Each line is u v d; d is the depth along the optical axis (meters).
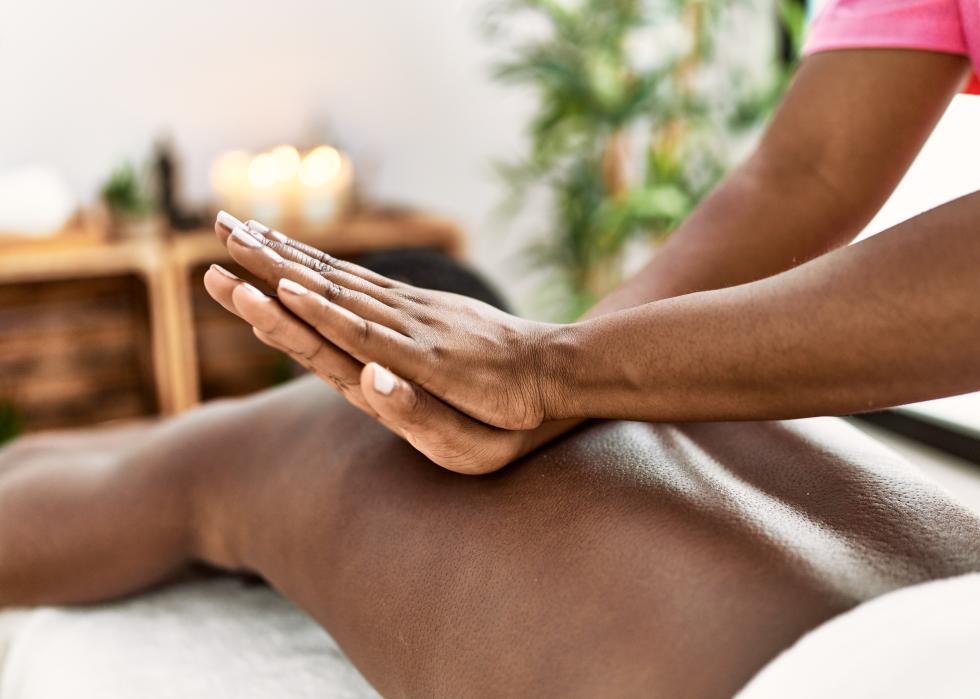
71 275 2.03
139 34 2.43
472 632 0.46
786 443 0.53
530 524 0.48
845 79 0.62
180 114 2.50
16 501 0.69
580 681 0.41
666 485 0.48
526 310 2.95
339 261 0.53
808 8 2.43
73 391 2.19
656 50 2.68
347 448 0.59
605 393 0.48
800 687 0.36
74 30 2.38
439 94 2.72
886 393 0.42
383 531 0.53
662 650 0.40
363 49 2.63
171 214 2.29
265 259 0.49
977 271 0.40
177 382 2.10
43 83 2.38
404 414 0.46
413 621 0.49
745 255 0.61
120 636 0.67
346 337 0.46
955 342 0.40
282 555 0.59
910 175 2.12
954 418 1.99
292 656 0.65
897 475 0.49
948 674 0.37
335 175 2.31
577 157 2.71
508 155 2.82
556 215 2.85
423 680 0.48
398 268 1.12
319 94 2.62
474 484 0.52
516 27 2.74
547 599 0.44
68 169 2.44
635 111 2.38
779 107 0.66
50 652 0.66
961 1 0.57
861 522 0.45
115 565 0.67
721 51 2.65
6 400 2.10
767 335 0.44
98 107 2.44
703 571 0.42
